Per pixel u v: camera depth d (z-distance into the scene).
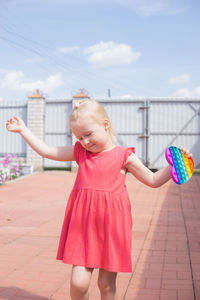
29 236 5.18
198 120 15.25
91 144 2.19
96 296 3.04
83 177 2.26
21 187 11.14
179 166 2.13
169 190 10.43
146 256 4.21
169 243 4.78
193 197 9.14
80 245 2.14
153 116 15.52
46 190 10.50
